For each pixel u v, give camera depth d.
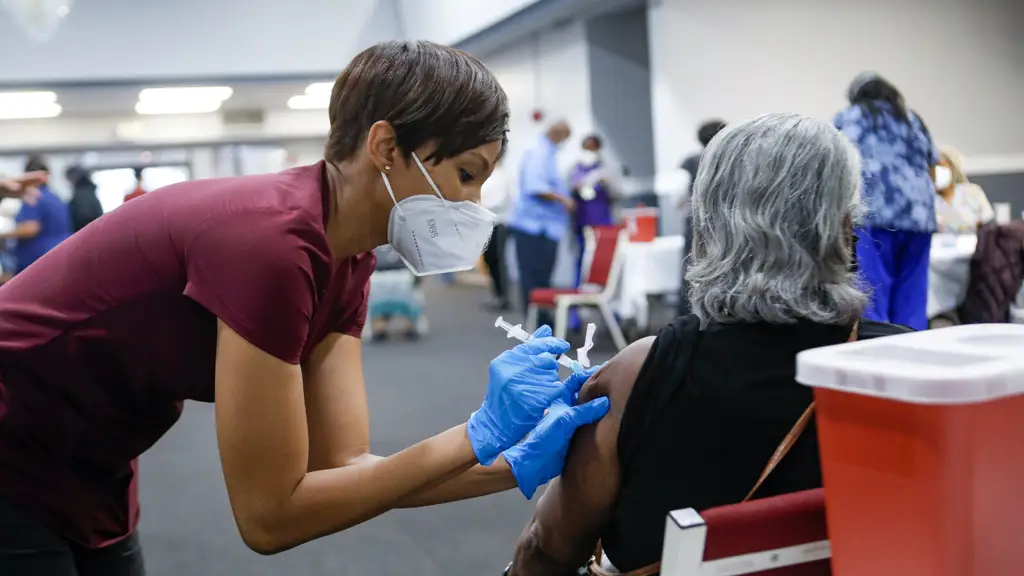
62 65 11.27
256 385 1.02
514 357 1.13
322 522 1.08
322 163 1.14
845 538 0.72
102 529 1.24
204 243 1.03
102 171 16.55
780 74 8.53
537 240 6.47
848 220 0.99
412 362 5.93
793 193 0.96
